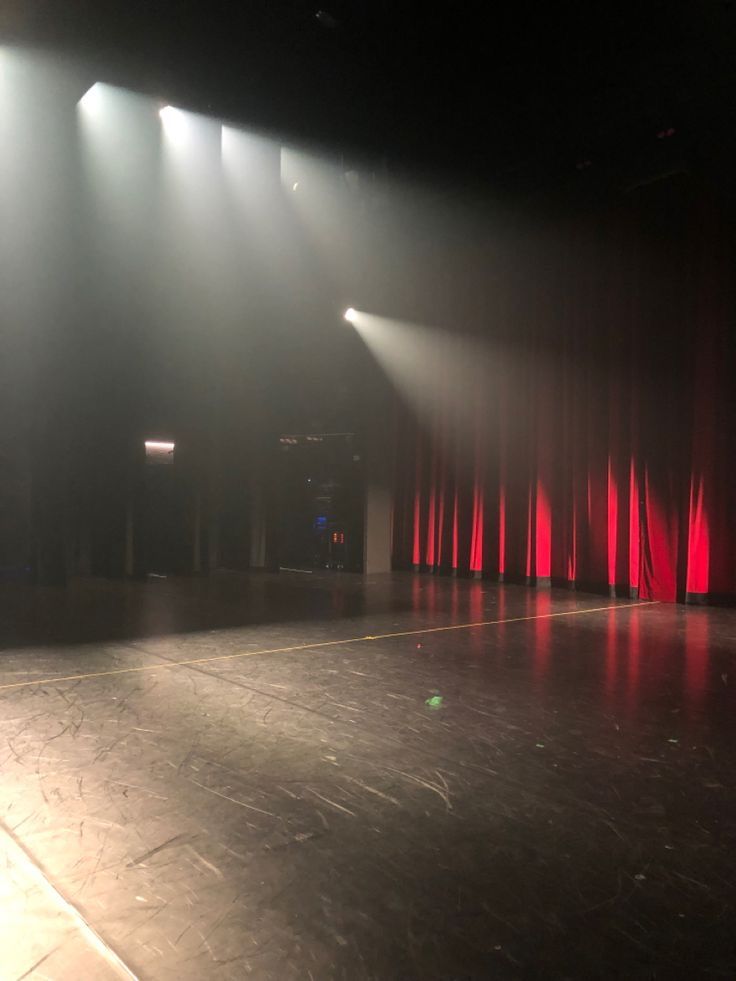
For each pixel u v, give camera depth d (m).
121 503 8.76
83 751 2.73
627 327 7.07
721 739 2.92
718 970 1.50
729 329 6.34
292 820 2.18
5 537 9.18
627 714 3.25
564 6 4.68
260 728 3.02
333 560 9.70
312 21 5.11
